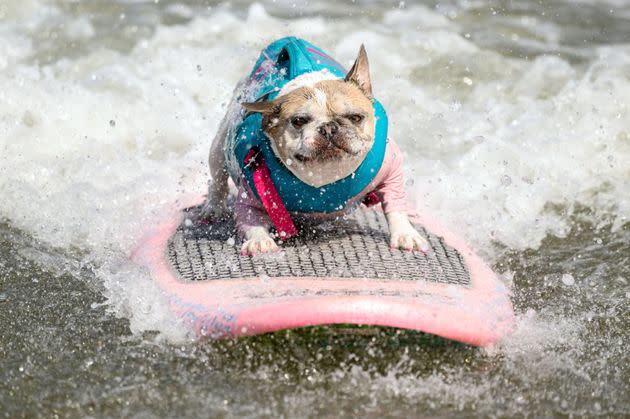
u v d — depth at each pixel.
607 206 7.18
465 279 5.39
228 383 4.72
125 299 5.53
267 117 5.10
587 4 11.49
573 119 8.39
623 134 8.11
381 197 5.73
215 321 4.93
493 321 5.06
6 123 8.13
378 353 4.97
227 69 9.39
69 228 6.60
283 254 5.50
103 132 8.18
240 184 5.59
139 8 11.16
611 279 6.04
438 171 7.47
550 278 6.04
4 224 6.66
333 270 5.29
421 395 4.67
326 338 4.98
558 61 9.67
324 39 10.13
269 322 4.77
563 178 7.52
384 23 10.72
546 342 5.20
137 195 6.98
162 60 9.59
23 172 7.43
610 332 5.34
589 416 4.55
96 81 9.01
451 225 6.66
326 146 4.89
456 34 10.37
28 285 5.79
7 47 9.84
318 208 5.43
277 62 5.69
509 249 6.52
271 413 4.48
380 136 5.29
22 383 4.71
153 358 4.93
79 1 11.23
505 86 9.19
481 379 4.83
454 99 8.94
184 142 8.15
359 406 4.57
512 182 7.38
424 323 4.78
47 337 5.15
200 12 11.00
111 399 4.59
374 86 9.09
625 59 9.65
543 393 4.73
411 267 5.40
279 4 11.31
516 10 11.26
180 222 6.32
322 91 5.02
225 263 5.51
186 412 4.48
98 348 5.04
